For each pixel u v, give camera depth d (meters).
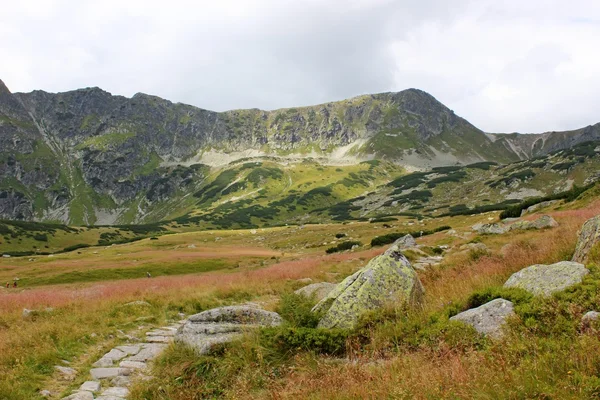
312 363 8.17
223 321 11.41
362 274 11.48
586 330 6.27
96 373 9.69
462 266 16.69
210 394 7.88
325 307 11.46
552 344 6.12
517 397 4.87
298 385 6.77
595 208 31.36
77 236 165.12
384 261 11.61
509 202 151.88
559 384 4.92
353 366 7.06
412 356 7.11
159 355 10.51
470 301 9.28
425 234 61.00
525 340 6.46
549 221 30.58
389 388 5.66
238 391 7.23
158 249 103.38
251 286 23.88
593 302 7.24
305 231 118.94
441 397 5.12
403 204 197.25
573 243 13.80
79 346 11.88
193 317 11.57
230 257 68.56
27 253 131.38
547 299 7.80
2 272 61.41
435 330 7.94
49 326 13.36
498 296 8.90
